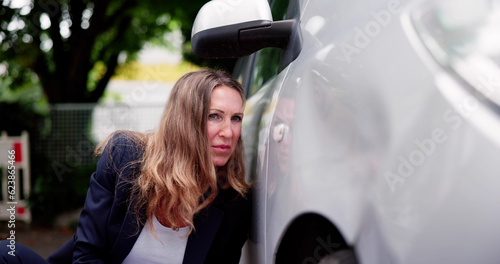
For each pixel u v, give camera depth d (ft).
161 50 39.27
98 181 5.60
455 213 2.66
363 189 3.27
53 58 28.84
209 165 5.27
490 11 3.17
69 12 28.02
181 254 5.51
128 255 5.49
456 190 2.68
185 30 31.68
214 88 5.32
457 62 2.99
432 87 2.99
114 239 5.49
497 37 3.01
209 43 5.34
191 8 27.22
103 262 5.51
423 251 2.77
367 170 3.28
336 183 3.53
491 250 2.53
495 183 2.56
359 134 3.44
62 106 22.98
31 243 18.04
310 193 3.75
